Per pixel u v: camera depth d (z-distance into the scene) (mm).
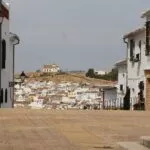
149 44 44625
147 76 45125
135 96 48469
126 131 20656
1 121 24125
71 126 22250
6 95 49000
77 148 15977
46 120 24844
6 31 48250
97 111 31516
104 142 17406
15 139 17922
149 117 27391
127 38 51125
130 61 50344
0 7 44312
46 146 16328
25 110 31328
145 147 16031
